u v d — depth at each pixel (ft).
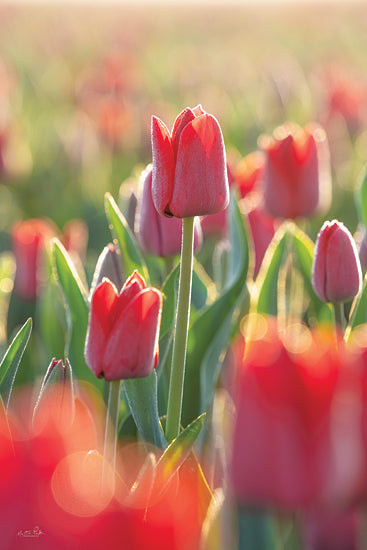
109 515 2.48
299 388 2.75
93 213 10.29
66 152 11.73
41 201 11.44
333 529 3.49
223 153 4.11
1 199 12.25
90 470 3.99
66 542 2.45
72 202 11.14
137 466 4.41
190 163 4.08
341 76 17.07
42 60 30.04
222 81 21.70
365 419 2.71
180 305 4.20
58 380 4.06
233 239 5.02
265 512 3.34
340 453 2.78
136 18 47.78
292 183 5.25
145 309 4.00
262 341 2.80
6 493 2.48
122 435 4.50
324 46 35.40
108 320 4.03
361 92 13.83
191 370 4.70
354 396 2.72
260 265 5.36
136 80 19.84
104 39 37.29
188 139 4.07
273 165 5.26
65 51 31.73
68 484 2.62
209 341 4.72
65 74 24.81
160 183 4.11
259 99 18.21
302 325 5.01
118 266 4.59
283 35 40.40
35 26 42.29
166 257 4.79
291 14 45.91
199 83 20.21
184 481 4.06
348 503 2.83
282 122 14.67
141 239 4.77
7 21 45.93
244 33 42.50
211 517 3.61
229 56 31.53
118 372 4.04
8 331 5.67
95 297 4.02
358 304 4.60
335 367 2.72
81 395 4.65
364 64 26.96
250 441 2.84
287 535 3.62
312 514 3.50
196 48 36.60
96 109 15.26
